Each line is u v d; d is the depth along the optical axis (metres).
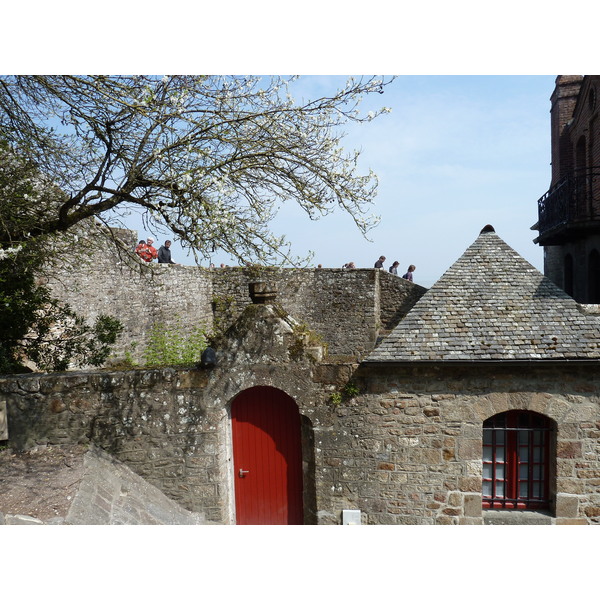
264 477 6.91
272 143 6.38
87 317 10.98
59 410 6.60
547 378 6.16
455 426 6.32
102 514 5.35
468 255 7.25
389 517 6.45
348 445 6.46
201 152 5.76
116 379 6.58
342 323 16.44
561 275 16.08
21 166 7.12
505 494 6.59
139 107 5.32
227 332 6.58
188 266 15.87
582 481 6.17
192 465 6.57
